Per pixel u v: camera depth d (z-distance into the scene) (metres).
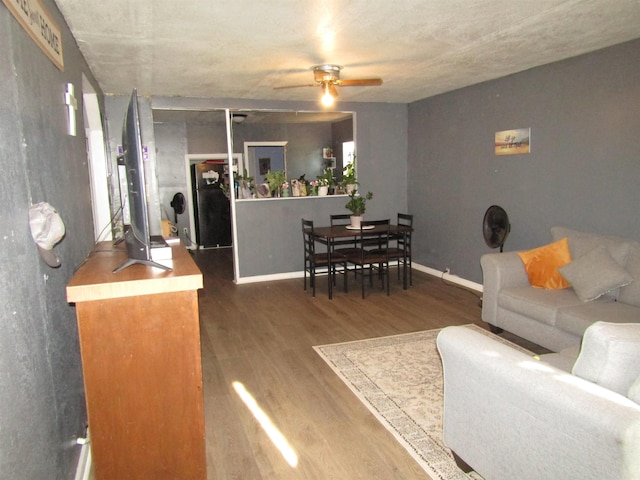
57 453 1.76
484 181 5.18
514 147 4.71
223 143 8.65
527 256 3.80
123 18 2.76
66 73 2.65
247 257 6.04
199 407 1.85
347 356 3.53
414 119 6.40
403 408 2.75
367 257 5.23
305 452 2.33
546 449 1.56
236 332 4.13
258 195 6.08
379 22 2.96
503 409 1.74
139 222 1.93
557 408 1.49
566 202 4.19
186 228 8.72
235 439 2.46
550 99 4.27
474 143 5.28
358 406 2.78
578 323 2.96
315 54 3.72
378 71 4.43
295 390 3.00
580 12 2.86
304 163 6.38
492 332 3.93
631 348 1.47
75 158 2.72
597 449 1.37
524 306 3.43
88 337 1.71
